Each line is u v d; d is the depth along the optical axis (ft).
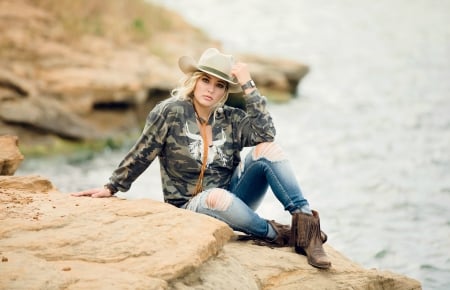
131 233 16.24
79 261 15.11
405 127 57.57
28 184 19.60
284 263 17.89
